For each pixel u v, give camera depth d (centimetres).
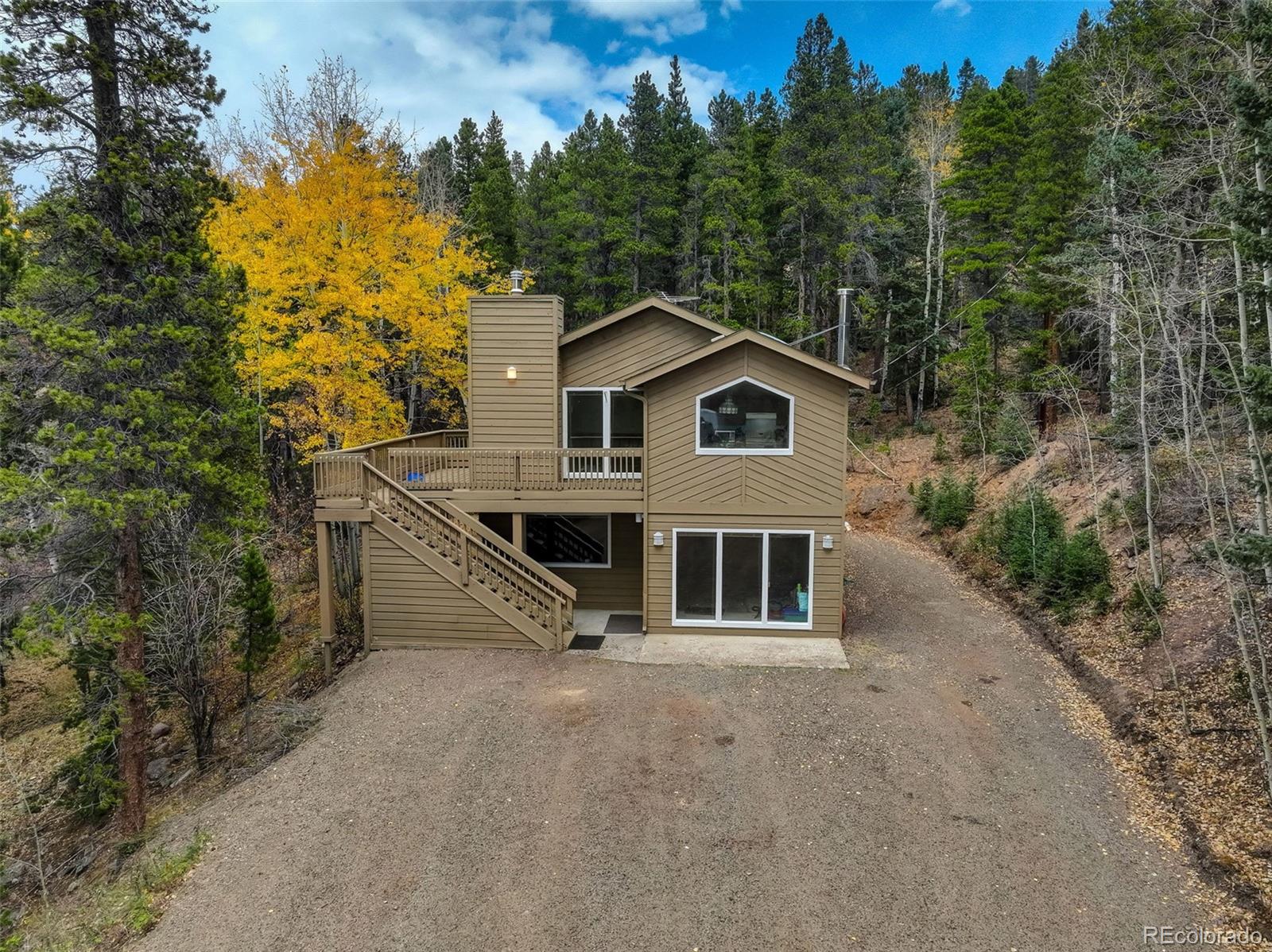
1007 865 662
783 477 1272
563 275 3356
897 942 577
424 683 1128
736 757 866
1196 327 1012
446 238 2086
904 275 3028
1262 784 723
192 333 980
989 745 887
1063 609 1289
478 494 1340
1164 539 1316
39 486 865
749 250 3028
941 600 1546
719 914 614
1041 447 2014
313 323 1689
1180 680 938
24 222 905
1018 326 2617
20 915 834
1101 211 1438
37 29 897
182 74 988
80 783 1135
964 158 2900
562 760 874
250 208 1692
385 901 646
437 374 2022
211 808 862
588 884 655
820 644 1256
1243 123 712
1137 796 771
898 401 3303
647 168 3553
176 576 1155
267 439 2197
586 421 1526
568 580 1537
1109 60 1634
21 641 891
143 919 646
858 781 810
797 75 4291
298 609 1766
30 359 918
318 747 945
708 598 1320
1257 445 727
